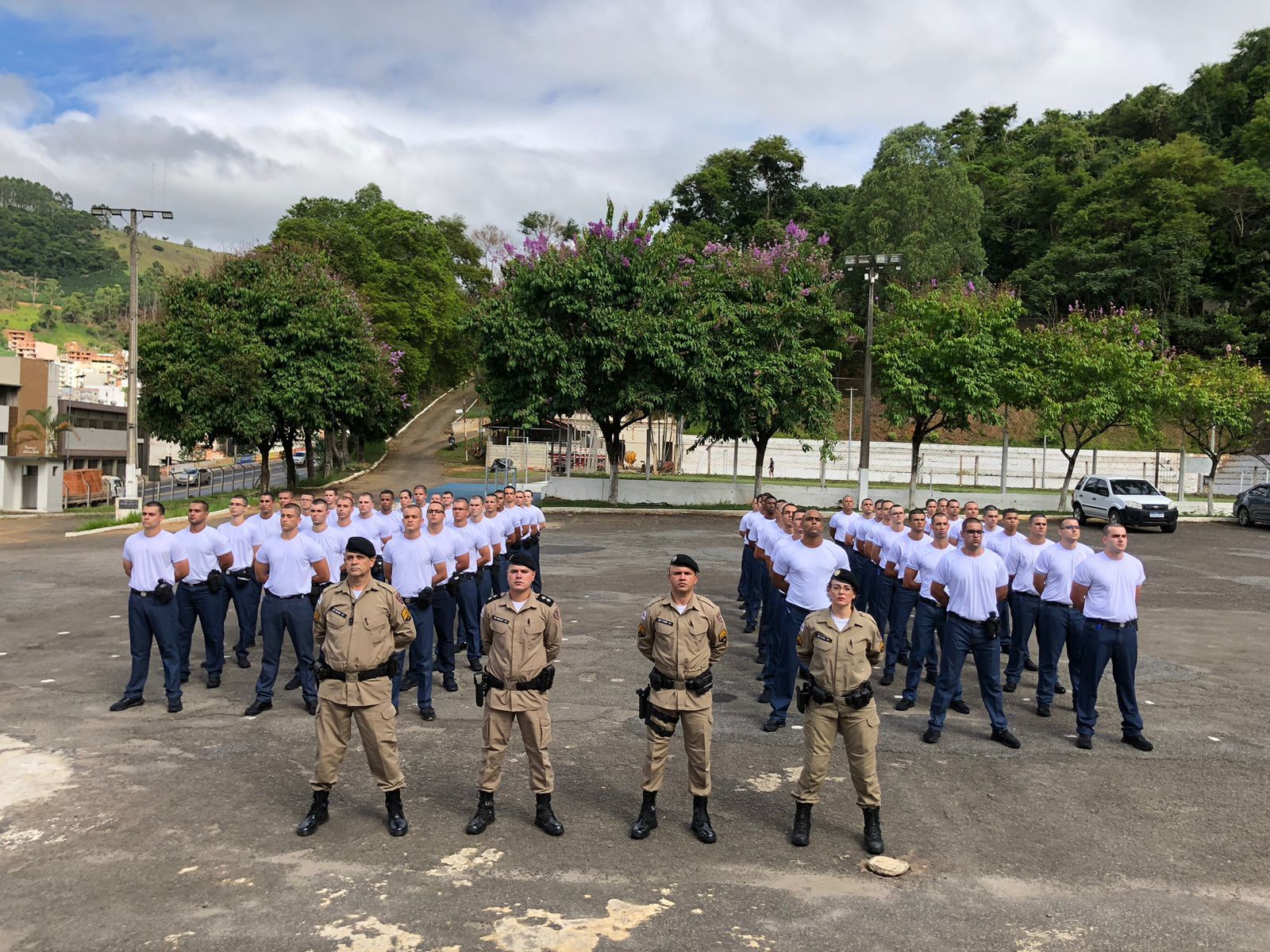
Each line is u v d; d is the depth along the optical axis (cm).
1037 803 630
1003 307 3238
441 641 907
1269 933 455
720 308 2928
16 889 479
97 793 616
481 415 7406
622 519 2820
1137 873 523
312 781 643
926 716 856
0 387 4525
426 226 5656
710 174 7000
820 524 786
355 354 3303
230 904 465
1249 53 7631
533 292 2841
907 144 5291
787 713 821
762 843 554
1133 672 760
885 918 463
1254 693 941
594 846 542
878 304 4997
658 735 557
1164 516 2691
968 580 759
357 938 432
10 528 2764
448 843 542
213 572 899
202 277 3222
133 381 2719
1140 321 3328
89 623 1229
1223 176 5772
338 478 4528
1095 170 7088
